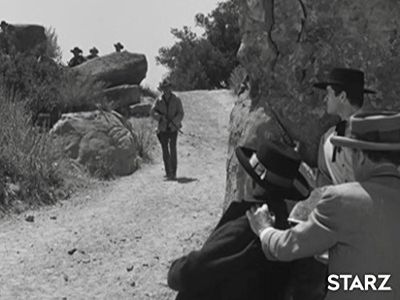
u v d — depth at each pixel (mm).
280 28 6160
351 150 2562
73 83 14336
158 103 11164
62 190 9961
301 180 2666
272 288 2580
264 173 2602
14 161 9773
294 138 6031
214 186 10633
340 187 2443
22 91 13367
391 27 5762
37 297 6387
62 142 11430
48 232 8305
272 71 6258
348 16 5824
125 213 9086
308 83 6000
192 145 14461
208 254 2535
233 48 33969
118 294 6523
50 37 17859
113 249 7688
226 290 2531
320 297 2609
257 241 2547
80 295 6484
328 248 2420
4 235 8156
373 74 5781
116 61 16641
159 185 10727
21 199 9328
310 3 5965
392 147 2414
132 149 11883
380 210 2371
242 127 6473
